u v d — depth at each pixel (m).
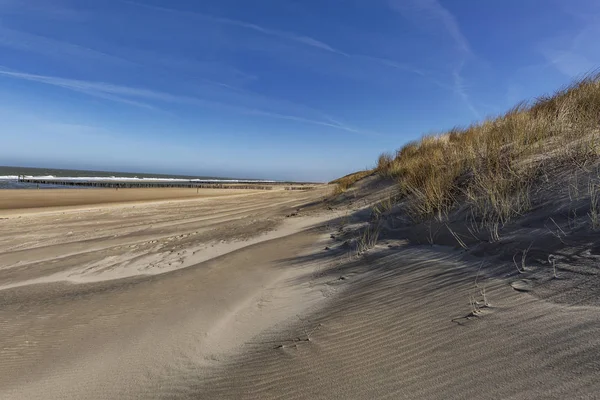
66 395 2.21
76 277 5.71
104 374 2.42
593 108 5.50
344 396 1.63
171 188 45.94
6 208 18.75
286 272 4.45
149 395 2.11
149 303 3.86
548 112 6.30
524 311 1.91
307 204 13.02
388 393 1.57
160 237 8.91
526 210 3.40
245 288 4.02
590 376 1.30
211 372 2.26
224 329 2.96
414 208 5.54
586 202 2.94
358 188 11.70
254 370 2.13
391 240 4.55
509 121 6.99
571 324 1.65
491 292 2.26
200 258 6.09
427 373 1.63
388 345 2.01
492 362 1.56
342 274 3.79
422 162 7.87
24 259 7.53
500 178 4.22
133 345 2.83
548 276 2.20
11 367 2.66
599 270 2.03
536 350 1.55
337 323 2.52
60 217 14.58
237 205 17.31
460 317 2.06
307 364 2.03
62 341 3.06
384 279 3.20
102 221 12.99
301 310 3.07
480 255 2.95
